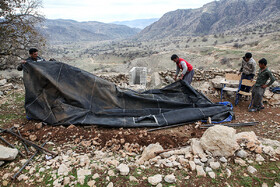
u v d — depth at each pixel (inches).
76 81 198.4
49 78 187.0
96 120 184.5
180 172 115.0
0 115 201.6
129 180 109.0
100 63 4084.6
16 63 491.5
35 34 415.5
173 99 227.5
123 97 215.0
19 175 116.0
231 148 125.3
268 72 196.5
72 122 181.0
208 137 132.7
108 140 156.2
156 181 105.7
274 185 102.8
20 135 160.9
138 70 425.7
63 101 191.8
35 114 186.2
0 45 361.7
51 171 118.6
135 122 186.2
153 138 157.3
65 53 7140.8
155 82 380.5
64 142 155.6
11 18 359.3
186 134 169.6
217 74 355.3
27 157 134.8
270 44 2600.9
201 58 2844.5
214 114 197.2
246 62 229.3
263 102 248.2
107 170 118.1
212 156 128.0
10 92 282.7
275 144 144.1
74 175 114.5
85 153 141.1
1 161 125.3
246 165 119.3
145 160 128.9
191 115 192.1
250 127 182.9
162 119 187.8
